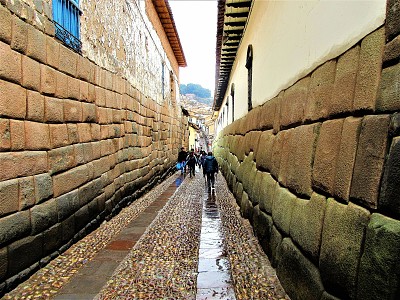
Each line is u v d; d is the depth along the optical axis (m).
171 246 5.11
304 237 3.00
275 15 5.44
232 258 4.51
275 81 5.31
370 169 2.07
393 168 1.82
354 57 2.49
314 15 3.48
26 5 3.96
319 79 3.17
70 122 5.12
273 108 5.15
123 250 4.92
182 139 23.47
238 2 7.79
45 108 4.39
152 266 4.30
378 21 2.20
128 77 8.67
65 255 4.68
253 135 6.89
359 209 2.17
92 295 3.50
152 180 11.94
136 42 9.74
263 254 4.66
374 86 2.15
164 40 15.66
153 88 12.44
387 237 1.78
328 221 2.56
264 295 3.42
